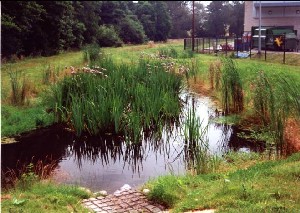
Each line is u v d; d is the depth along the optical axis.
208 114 12.95
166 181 6.97
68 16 42.75
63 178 8.19
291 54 18.14
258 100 10.51
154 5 74.00
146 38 64.31
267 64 16.34
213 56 27.25
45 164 9.20
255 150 9.48
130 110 11.77
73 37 42.53
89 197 6.72
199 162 8.16
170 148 10.14
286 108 8.63
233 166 8.15
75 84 12.80
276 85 10.00
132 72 14.62
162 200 6.30
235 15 70.56
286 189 5.84
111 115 11.46
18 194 6.66
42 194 6.62
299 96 8.66
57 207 6.04
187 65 19.59
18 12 31.06
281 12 18.81
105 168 8.93
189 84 17.58
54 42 38.06
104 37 53.09
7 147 10.37
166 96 12.80
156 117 11.64
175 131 11.47
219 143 10.16
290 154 8.25
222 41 45.25
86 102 11.63
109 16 60.69
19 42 32.06
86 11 50.44
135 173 8.52
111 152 10.16
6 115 12.16
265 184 6.10
